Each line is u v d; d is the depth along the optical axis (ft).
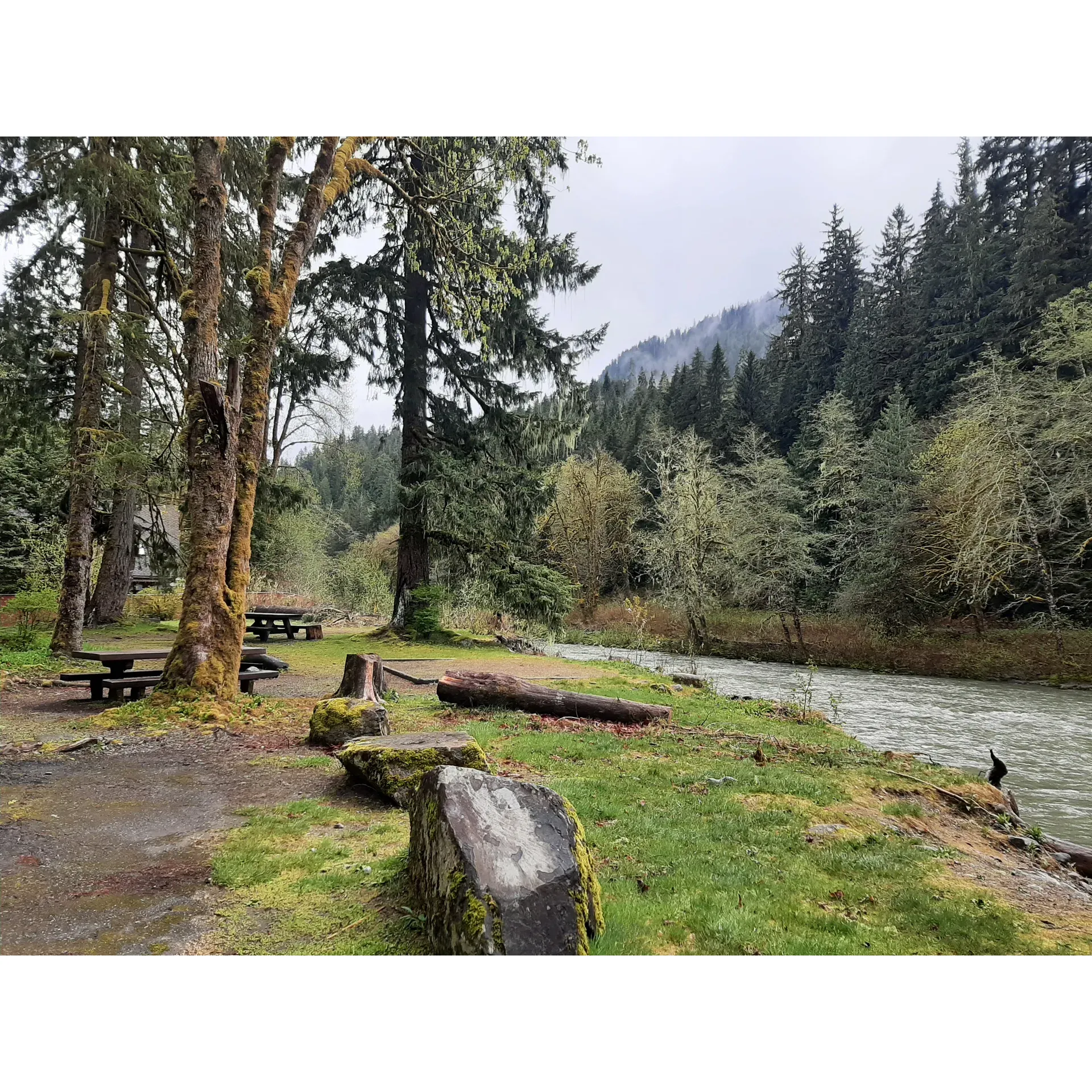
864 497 114.83
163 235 47.83
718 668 81.30
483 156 48.67
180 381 49.85
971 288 137.18
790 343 212.43
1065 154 123.34
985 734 43.93
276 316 31.24
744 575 111.34
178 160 43.32
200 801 17.88
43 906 11.61
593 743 26.94
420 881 11.37
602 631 125.70
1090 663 70.85
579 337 70.23
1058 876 18.70
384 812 17.11
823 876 15.12
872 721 48.47
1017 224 139.23
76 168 38.86
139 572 112.98
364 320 69.00
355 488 98.43
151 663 44.06
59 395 56.34
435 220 46.93
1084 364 84.94
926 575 95.96
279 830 15.56
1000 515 80.33
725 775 23.22
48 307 50.03
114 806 17.34
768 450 151.23
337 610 102.32
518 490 70.33
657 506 119.96
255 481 30.73
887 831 19.04
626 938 10.94
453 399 73.15
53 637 46.37
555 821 10.93
